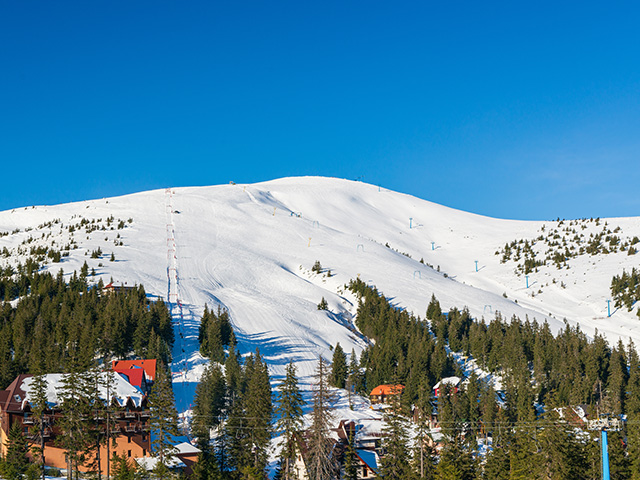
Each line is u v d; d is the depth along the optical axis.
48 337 133.62
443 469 78.06
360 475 84.12
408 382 131.38
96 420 81.25
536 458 76.38
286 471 78.25
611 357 150.50
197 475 78.50
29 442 83.44
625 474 78.00
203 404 108.94
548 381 141.25
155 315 153.75
